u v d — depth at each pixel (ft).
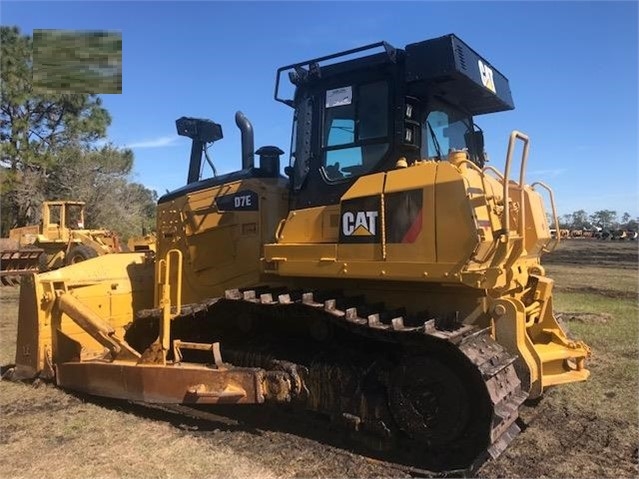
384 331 13.15
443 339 12.09
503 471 13.19
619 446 14.61
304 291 15.43
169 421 16.38
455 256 12.75
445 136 16.55
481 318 13.83
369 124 15.17
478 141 18.48
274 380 14.92
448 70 13.71
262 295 14.75
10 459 13.83
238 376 15.10
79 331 19.58
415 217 13.28
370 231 13.93
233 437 15.05
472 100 16.79
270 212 17.22
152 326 18.54
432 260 13.04
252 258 17.29
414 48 14.21
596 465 13.52
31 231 61.31
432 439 12.87
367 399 13.82
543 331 16.74
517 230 14.76
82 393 18.86
